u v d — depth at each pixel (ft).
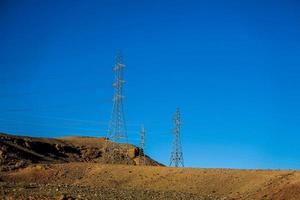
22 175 281.95
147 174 262.67
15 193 146.30
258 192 212.64
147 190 218.79
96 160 432.66
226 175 241.14
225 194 219.41
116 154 426.92
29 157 368.68
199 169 256.32
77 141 483.92
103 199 145.18
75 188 190.80
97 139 498.28
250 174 237.86
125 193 180.75
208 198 189.67
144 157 419.95
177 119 321.52
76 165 295.28
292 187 209.05
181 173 254.27
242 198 207.72
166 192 206.59
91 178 271.90
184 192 217.36
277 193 207.10
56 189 173.27
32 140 421.59
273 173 233.14
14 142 394.11
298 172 230.07
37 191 157.69
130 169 276.00
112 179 263.29
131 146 449.89
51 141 449.48
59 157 414.21
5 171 300.61
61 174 281.54
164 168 266.77
